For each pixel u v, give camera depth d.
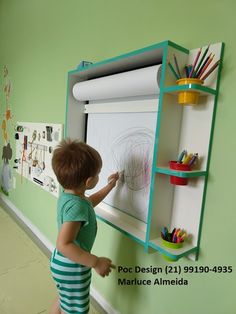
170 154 0.82
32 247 1.81
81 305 0.98
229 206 0.74
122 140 1.05
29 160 2.07
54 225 1.75
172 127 0.81
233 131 0.72
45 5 1.76
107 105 1.10
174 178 0.77
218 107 0.75
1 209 2.50
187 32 0.83
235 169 0.72
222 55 0.73
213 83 0.75
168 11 0.89
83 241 0.91
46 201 1.84
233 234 0.73
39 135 1.88
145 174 0.95
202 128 0.78
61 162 0.89
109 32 1.17
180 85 0.70
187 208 0.83
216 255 0.78
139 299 1.08
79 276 0.94
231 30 0.71
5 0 2.50
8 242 1.86
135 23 1.03
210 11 0.76
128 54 0.83
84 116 1.26
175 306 0.92
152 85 0.79
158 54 0.80
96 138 1.20
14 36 2.33
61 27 1.57
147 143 0.94
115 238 1.20
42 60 1.83
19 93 2.26
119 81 0.90
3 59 2.63
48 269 1.56
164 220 0.86
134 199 1.00
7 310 1.22
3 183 2.73
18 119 2.31
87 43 1.33
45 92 1.80
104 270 0.88
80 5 1.38
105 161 1.16
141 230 0.96
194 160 0.76
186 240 0.84
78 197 0.91
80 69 1.07
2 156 2.76
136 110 0.96
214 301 0.80
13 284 1.41
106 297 1.28
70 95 1.19
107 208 1.15
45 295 1.34
